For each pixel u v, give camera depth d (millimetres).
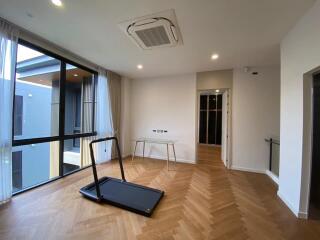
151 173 3529
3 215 1943
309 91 1908
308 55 1807
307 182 1959
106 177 3008
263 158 3658
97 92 3957
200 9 1789
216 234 1710
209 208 2195
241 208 2205
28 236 1623
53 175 3145
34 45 2518
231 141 3910
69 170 3549
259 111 3693
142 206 2100
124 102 4754
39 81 2855
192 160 4363
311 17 1748
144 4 1722
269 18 1938
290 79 2197
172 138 4574
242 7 1752
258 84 3691
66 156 3512
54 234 1664
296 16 1898
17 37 2232
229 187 2873
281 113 2443
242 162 3832
